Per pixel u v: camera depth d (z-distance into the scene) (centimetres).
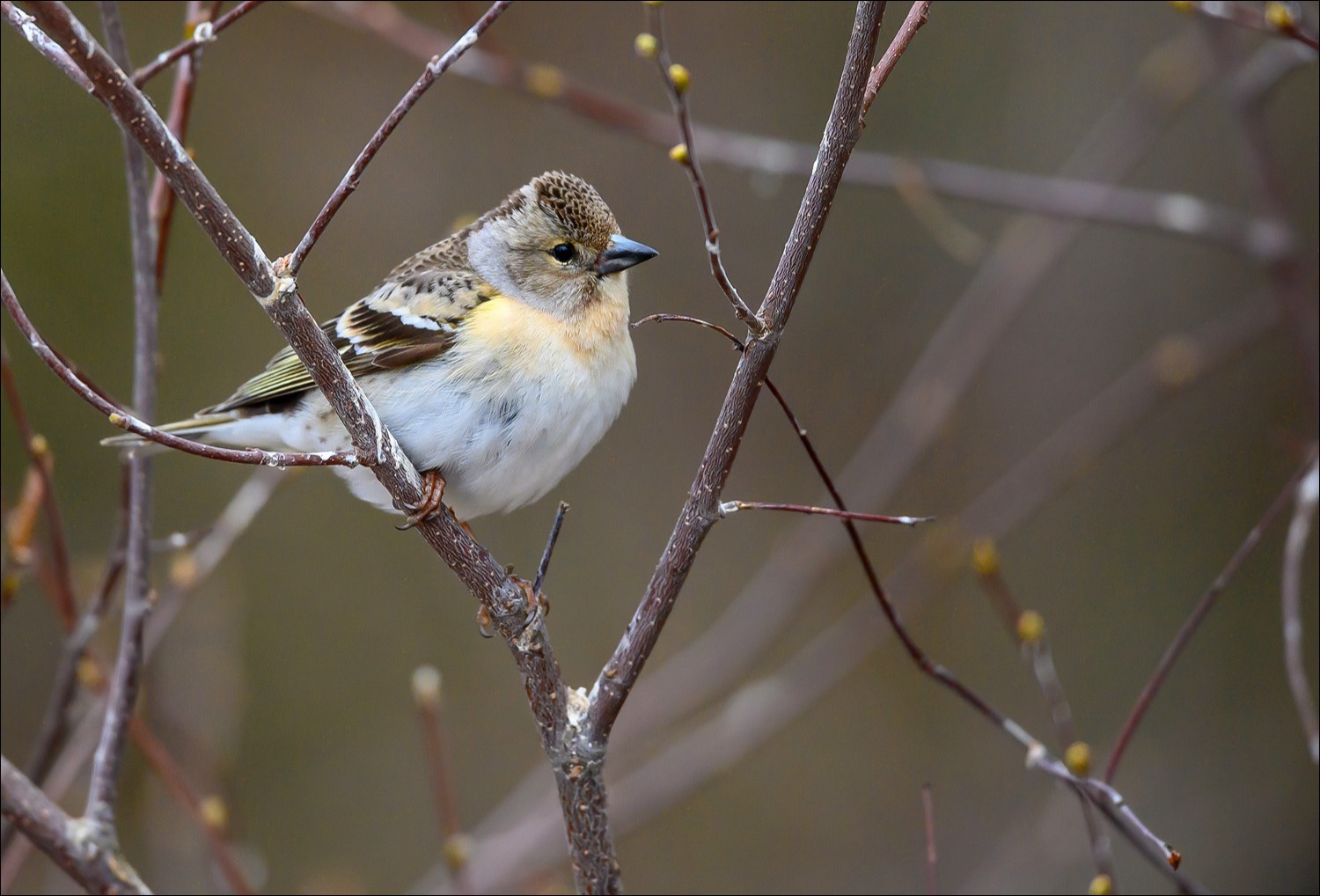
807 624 1418
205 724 987
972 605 1408
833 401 1430
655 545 1427
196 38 604
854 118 491
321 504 1410
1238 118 1009
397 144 1430
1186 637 638
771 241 1433
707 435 1438
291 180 1413
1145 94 1091
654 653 1391
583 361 728
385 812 1320
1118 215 1003
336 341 733
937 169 1017
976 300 1155
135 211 665
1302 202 1254
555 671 593
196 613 1016
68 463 1295
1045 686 651
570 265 734
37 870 1067
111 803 649
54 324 1318
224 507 1374
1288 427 1313
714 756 1105
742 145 975
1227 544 1325
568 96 952
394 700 1372
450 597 1412
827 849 1343
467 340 712
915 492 1411
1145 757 1271
